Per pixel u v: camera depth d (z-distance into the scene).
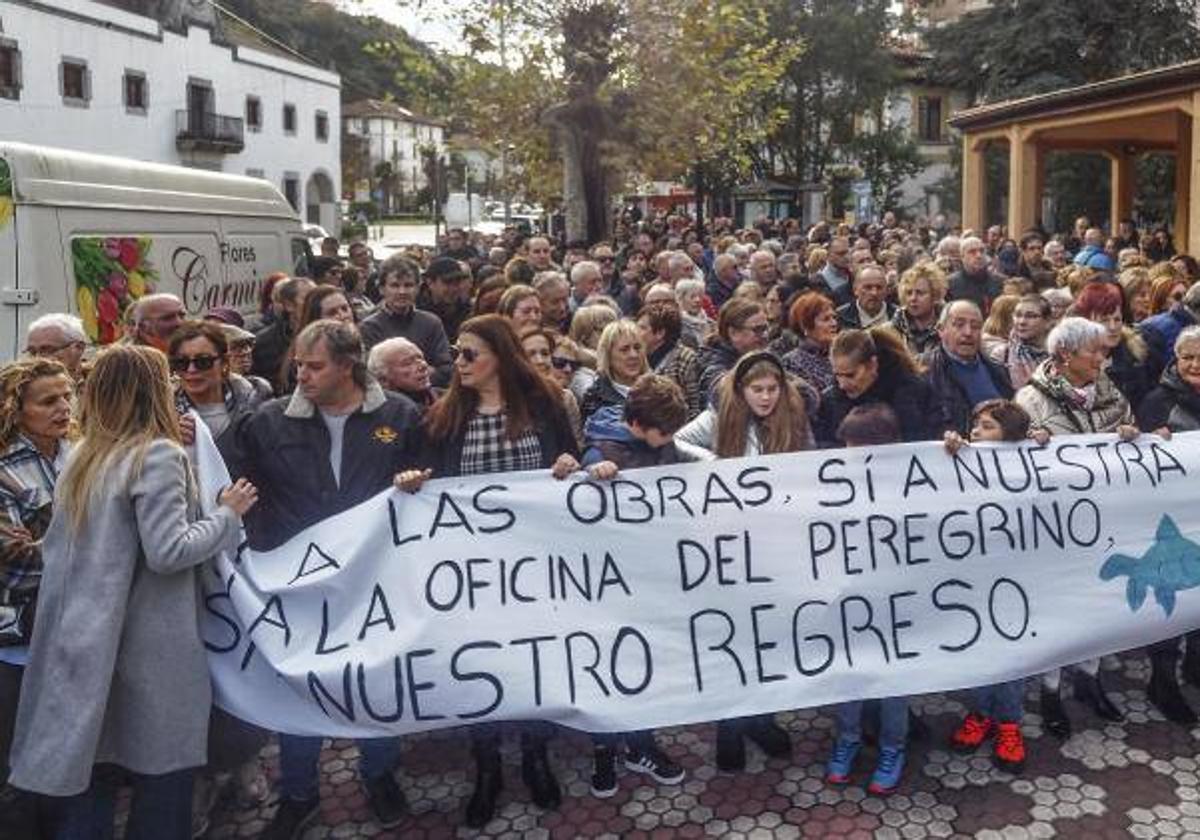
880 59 37.22
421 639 3.81
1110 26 33.06
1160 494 4.46
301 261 11.27
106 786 3.47
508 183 21.03
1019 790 4.02
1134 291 7.20
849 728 4.14
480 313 6.64
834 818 3.88
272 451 4.00
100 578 3.23
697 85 17.59
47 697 3.21
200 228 9.20
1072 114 18.88
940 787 4.07
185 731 3.36
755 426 4.39
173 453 3.31
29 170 7.02
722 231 20.20
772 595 4.11
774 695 4.02
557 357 5.60
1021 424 4.43
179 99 41.16
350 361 3.98
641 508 4.06
